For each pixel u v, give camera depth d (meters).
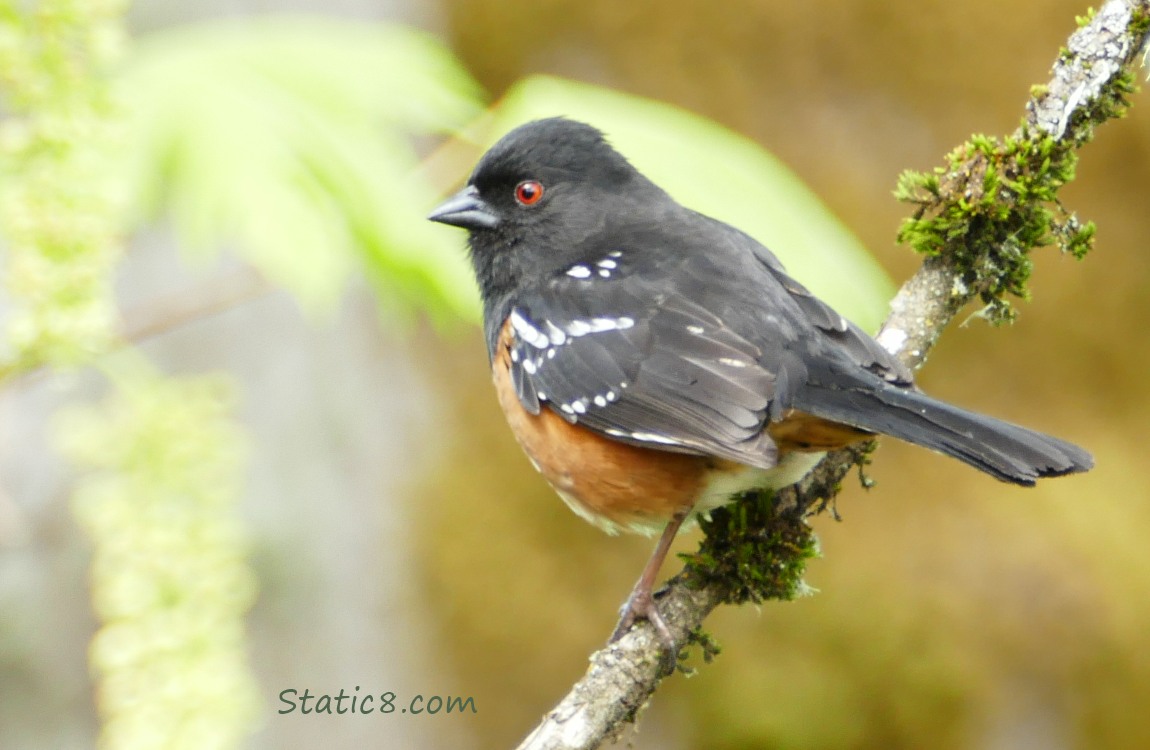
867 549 13.76
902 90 14.59
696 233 7.91
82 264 6.40
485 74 15.18
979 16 14.38
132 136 6.57
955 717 13.40
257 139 6.55
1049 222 6.86
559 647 14.05
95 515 6.41
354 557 13.04
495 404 14.84
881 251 14.20
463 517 14.29
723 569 6.90
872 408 6.56
